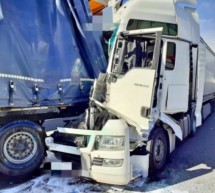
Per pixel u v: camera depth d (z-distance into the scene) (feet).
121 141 13.12
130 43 15.81
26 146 14.76
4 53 13.43
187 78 18.79
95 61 17.12
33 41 14.52
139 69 14.46
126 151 13.14
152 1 17.65
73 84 16.05
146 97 14.16
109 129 13.30
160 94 15.84
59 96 15.51
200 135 25.71
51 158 15.20
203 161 18.45
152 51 15.28
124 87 14.85
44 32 14.96
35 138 14.93
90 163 13.55
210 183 14.75
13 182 14.49
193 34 19.39
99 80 15.78
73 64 16.05
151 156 15.48
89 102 15.83
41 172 15.34
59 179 14.38
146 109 14.11
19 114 14.48
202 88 21.89
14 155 14.49
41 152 15.06
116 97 15.11
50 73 15.11
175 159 18.79
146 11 17.38
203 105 30.89
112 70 15.85
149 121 14.10
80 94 16.43
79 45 16.39
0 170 14.19
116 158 13.00
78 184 13.93
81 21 16.53
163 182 14.74
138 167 14.76
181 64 17.94
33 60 14.47
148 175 15.53
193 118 21.24
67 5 16.03
